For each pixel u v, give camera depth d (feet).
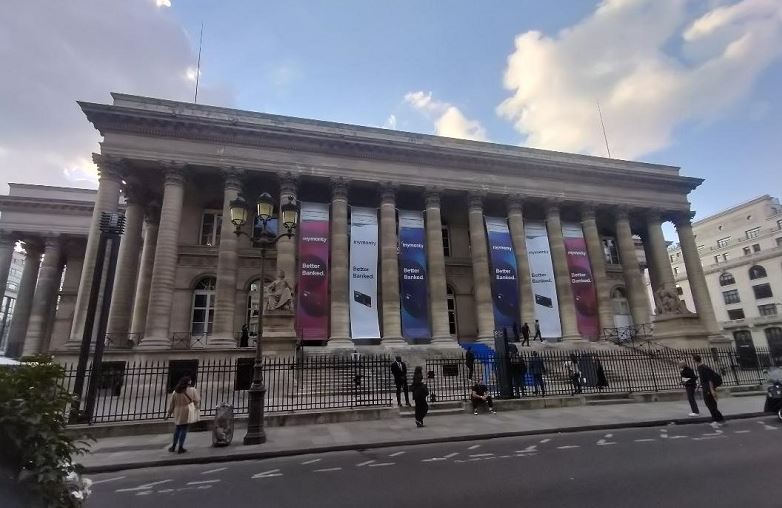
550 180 120.57
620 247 124.16
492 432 41.91
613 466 28.84
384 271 101.40
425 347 93.25
